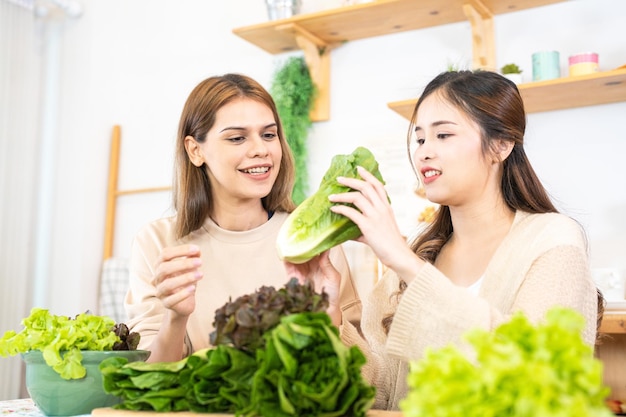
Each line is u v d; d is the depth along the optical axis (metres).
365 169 0.95
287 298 0.74
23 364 2.91
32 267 3.08
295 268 1.04
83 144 3.12
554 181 2.27
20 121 2.93
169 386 0.83
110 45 3.23
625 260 2.13
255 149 1.33
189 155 1.43
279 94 2.61
